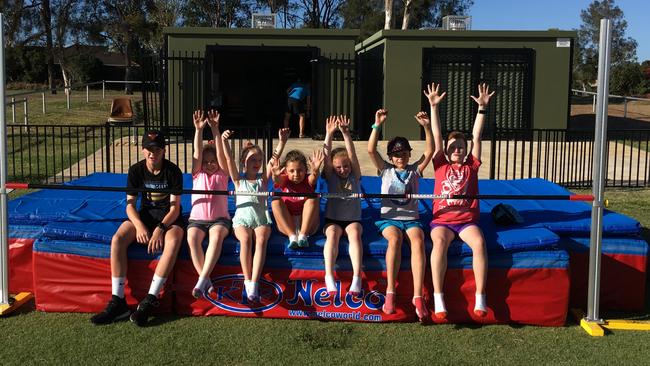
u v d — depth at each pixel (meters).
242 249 4.44
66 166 11.38
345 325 4.46
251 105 19.88
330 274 4.40
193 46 15.12
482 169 11.57
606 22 4.21
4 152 4.53
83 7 36.31
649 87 40.56
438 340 4.21
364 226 4.95
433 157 4.81
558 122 15.84
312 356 3.93
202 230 4.58
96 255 4.55
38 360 3.82
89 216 5.02
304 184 4.79
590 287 4.44
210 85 15.18
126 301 4.55
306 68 19.52
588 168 10.48
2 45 4.48
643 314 4.81
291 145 14.10
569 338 4.27
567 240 4.93
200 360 3.85
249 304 4.55
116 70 50.94
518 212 5.17
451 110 15.80
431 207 5.54
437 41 15.55
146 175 4.73
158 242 4.50
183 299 4.57
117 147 13.62
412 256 4.42
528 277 4.44
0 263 4.60
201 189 4.74
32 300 4.85
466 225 4.55
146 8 39.34
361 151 13.41
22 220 5.06
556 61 15.67
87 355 3.89
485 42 15.59
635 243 4.85
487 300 4.48
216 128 4.82
